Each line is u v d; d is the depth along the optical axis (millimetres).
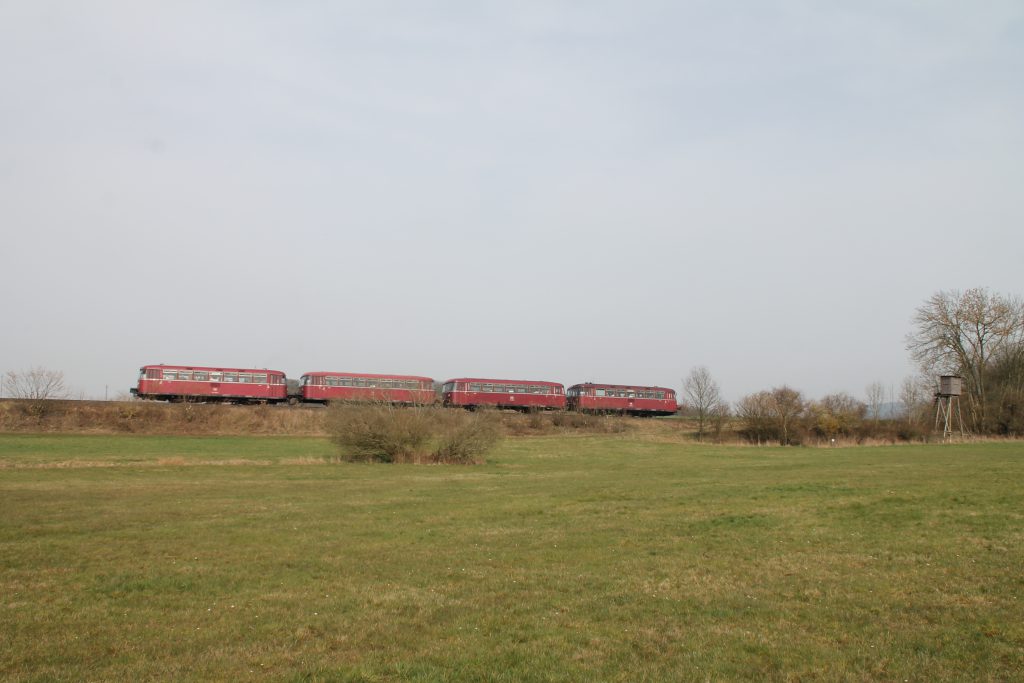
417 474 39969
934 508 22453
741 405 88000
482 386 91562
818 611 12703
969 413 85062
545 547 18438
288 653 10766
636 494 28953
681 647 10977
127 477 36875
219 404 82438
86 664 10273
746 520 21766
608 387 98062
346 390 85375
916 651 10711
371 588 14477
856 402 95438
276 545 18766
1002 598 13047
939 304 87000
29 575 15430
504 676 9836
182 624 12195
